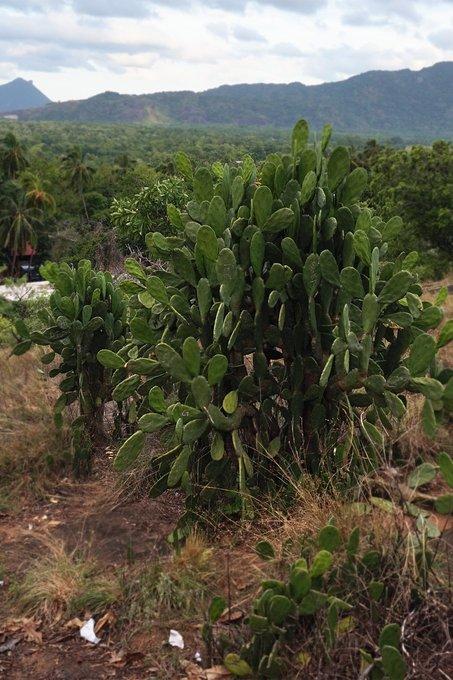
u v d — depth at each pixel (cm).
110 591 299
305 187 355
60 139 15088
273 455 357
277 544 310
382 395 342
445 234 1908
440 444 389
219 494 364
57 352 471
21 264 6141
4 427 491
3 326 885
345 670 230
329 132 362
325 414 367
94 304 464
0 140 6512
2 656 275
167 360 332
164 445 376
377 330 366
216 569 311
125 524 377
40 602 300
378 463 320
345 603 233
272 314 366
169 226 1112
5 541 364
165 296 373
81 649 276
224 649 252
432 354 316
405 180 1942
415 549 256
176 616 284
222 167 403
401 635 228
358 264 362
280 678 233
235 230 357
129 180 2102
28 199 5388
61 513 396
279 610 230
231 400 339
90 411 472
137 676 258
